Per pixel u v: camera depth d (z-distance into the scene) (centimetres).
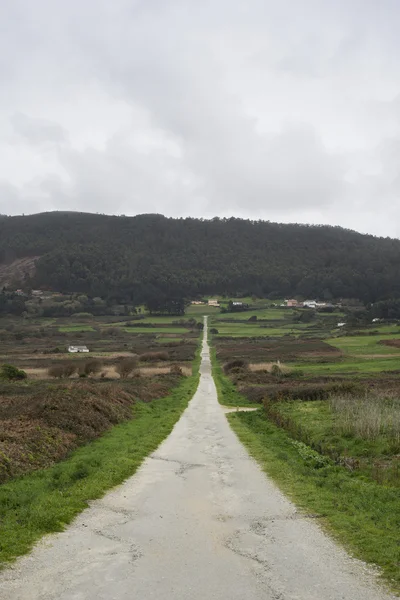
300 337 13788
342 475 1598
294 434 2400
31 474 1509
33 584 755
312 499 1284
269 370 6700
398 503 1239
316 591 739
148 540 963
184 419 3098
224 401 4316
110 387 3612
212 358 9988
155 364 8450
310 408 3225
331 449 2016
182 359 9500
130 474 1576
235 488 1406
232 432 2547
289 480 1505
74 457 1784
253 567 830
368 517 1118
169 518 1113
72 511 1137
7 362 8594
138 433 2427
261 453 1959
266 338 13925
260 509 1194
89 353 10631
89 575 791
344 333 13412
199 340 14100
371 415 2373
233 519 1111
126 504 1230
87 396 2794
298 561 859
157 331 16512
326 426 2503
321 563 850
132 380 5684
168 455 1920
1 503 1190
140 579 777
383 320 16412
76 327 17275
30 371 7038
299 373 6069
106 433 2367
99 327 17388
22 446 1686
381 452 1917
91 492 1306
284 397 3828
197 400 4397
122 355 10088
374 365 6831
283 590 743
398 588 753
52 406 2298
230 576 792
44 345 12581
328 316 19650
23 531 988
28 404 2416
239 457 1884
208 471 1634
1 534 968
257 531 1025
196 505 1228
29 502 1206
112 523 1070
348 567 833
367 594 730
